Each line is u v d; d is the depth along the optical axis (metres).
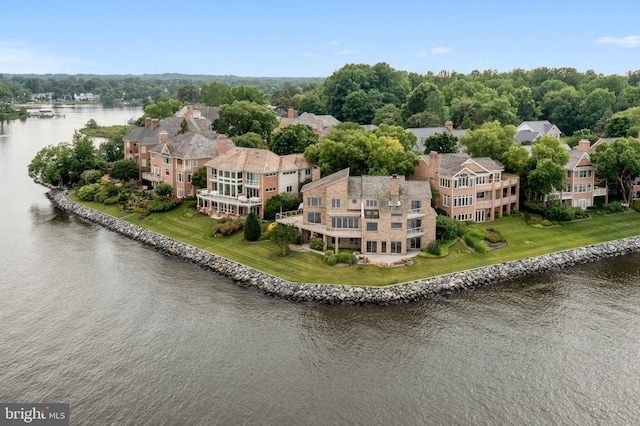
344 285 71.81
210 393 50.75
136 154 133.62
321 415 47.94
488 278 76.38
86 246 90.50
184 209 104.00
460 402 49.88
